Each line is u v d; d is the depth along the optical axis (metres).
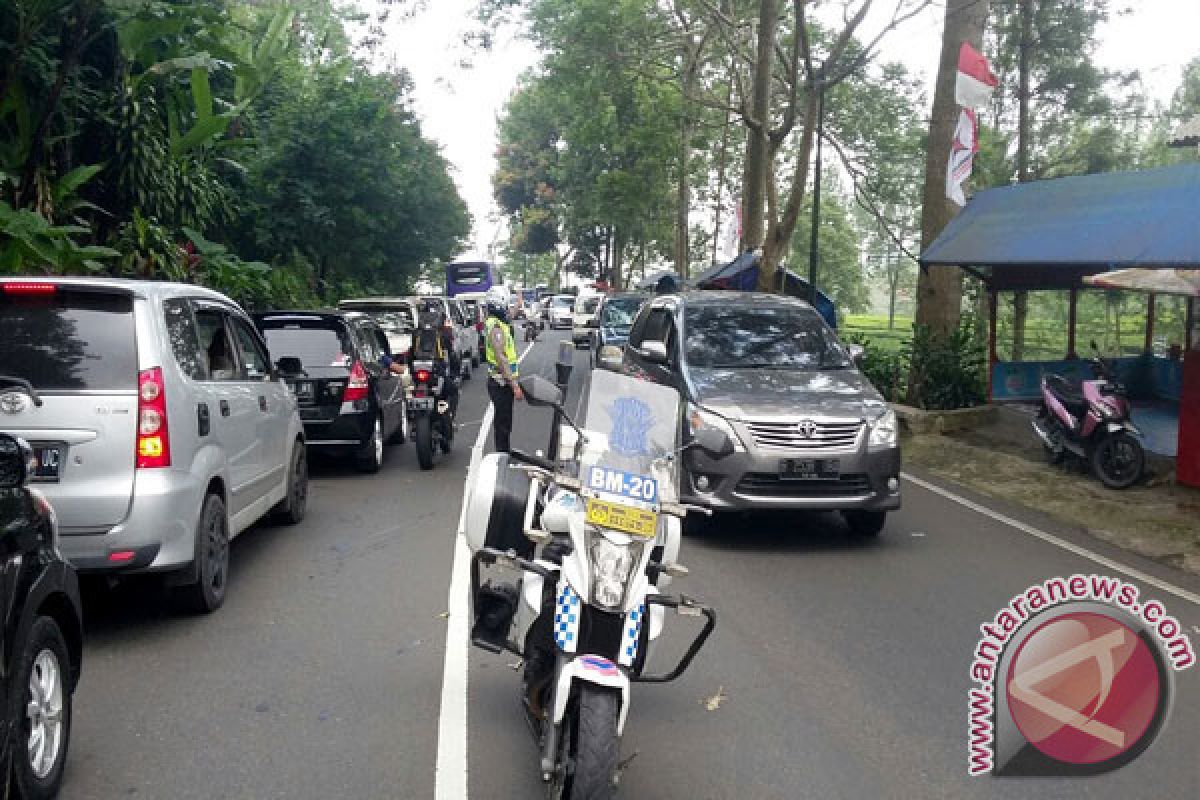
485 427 16.53
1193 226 10.92
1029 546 9.26
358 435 11.86
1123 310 41.50
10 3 12.57
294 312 11.99
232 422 7.40
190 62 14.10
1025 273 16.67
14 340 6.12
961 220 14.88
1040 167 27.98
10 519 4.16
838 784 4.71
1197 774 4.91
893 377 18.09
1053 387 12.91
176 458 6.28
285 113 25.25
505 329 11.12
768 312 10.78
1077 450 12.30
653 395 4.63
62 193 13.25
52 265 11.91
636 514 4.23
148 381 6.16
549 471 5.03
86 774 4.63
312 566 8.12
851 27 20.27
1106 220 12.20
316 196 25.12
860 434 8.93
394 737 5.06
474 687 5.71
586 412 4.55
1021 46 26.25
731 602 7.45
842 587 7.88
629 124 41.19
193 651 6.21
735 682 5.92
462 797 4.46
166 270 14.82
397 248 33.31
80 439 6.00
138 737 5.02
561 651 4.14
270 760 4.79
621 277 63.94
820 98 21.44
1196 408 11.65
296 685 5.70
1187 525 10.01
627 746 5.06
